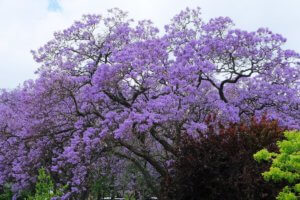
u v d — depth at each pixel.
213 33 19.00
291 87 19.58
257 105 19.02
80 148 16.62
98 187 17.27
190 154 11.17
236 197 10.43
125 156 16.66
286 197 8.19
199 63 17.20
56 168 17.00
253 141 10.96
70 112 19.14
